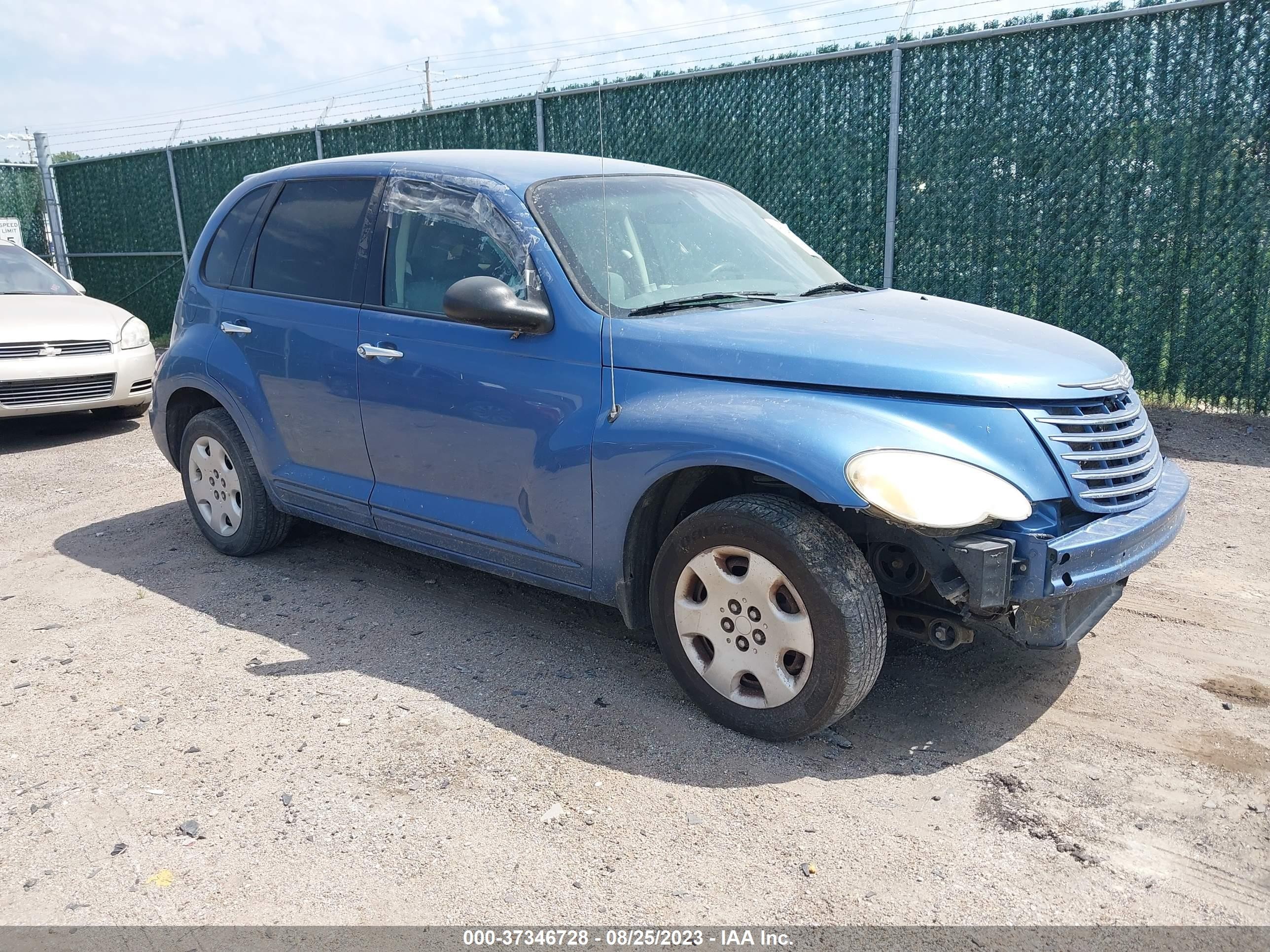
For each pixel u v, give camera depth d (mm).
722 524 3240
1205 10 6859
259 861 2797
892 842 2816
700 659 3459
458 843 2852
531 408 3707
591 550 3641
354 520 4555
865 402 3131
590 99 9797
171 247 14273
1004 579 2947
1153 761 3201
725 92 8930
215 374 5016
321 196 4723
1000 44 7594
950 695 3660
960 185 7965
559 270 3730
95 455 8016
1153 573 4773
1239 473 6258
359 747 3373
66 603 4777
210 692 3797
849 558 3084
